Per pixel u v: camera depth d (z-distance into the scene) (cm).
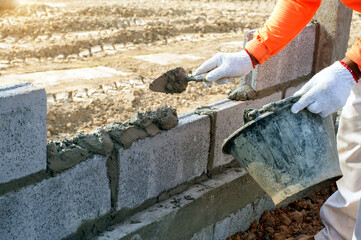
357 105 265
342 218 283
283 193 248
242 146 252
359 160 270
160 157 277
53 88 471
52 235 229
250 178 335
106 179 248
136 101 447
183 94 476
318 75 242
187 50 691
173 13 894
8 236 209
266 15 975
